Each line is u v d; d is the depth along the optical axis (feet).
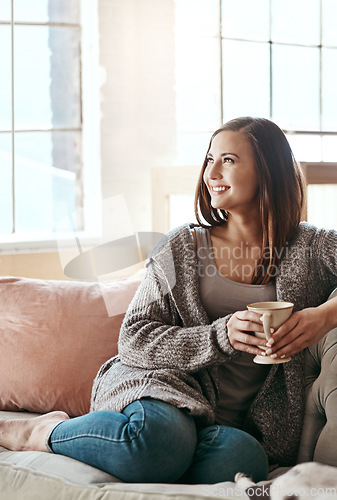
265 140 4.98
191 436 4.25
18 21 8.65
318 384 4.71
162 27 9.10
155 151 9.17
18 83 8.71
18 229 8.78
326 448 4.45
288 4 10.13
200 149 9.57
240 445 4.25
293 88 10.26
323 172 6.81
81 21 8.96
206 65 9.53
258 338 4.41
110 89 8.86
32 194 8.85
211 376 4.77
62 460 4.35
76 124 9.09
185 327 4.88
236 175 4.91
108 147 8.88
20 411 5.77
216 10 9.57
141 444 4.09
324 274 5.00
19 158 8.77
